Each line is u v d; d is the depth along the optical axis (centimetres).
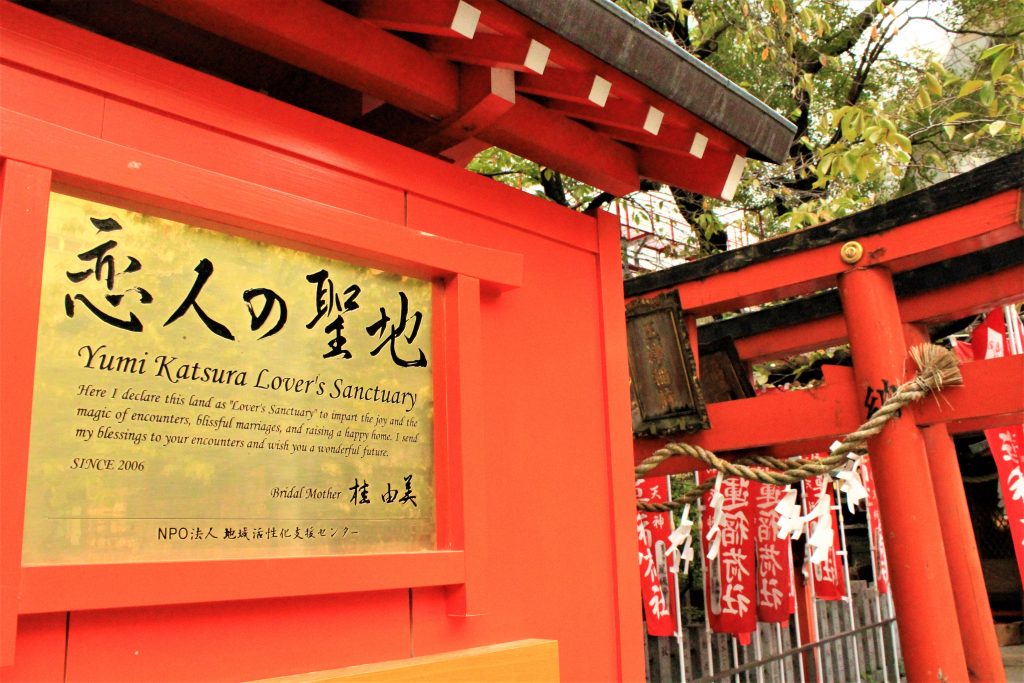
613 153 343
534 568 294
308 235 235
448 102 281
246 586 208
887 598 993
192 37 293
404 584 240
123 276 204
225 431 216
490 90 271
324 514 231
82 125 211
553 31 243
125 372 201
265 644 221
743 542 614
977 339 541
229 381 218
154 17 278
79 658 191
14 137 187
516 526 291
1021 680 937
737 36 773
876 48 809
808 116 841
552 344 321
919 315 553
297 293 237
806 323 648
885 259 453
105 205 204
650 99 284
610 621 316
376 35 261
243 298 225
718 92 293
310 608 231
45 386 189
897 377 445
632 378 533
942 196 432
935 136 854
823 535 412
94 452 194
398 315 260
